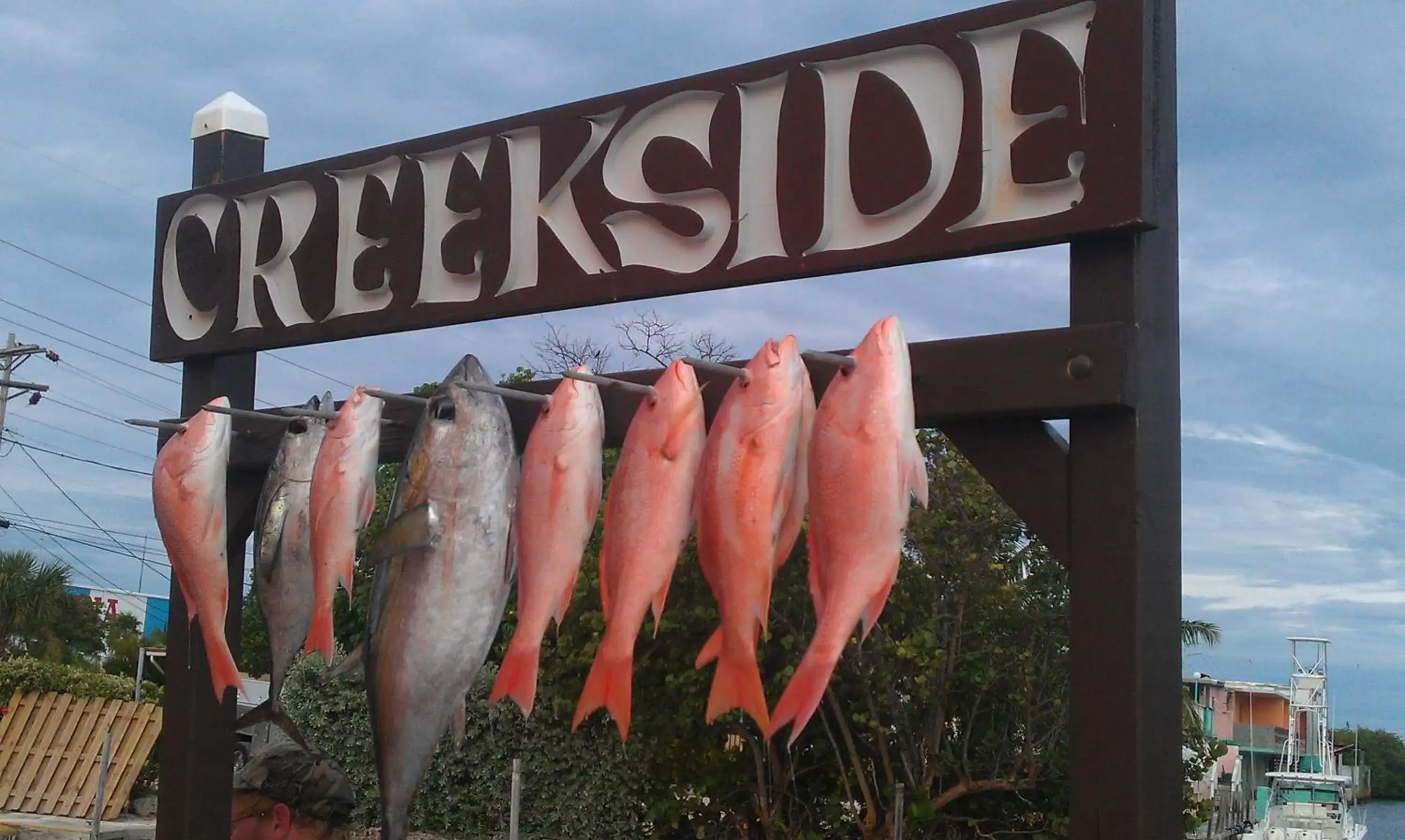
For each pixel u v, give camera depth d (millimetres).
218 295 3742
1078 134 2268
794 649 7043
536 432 2463
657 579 2273
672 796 8922
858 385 2109
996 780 7301
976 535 7035
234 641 3693
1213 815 10078
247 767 3559
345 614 11195
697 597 7109
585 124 2982
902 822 6793
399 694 2502
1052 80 2311
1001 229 2342
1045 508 2299
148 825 12359
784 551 2252
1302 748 25250
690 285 2764
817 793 8359
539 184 3072
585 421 2436
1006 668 7156
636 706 7777
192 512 3074
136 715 13172
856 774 7809
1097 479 2223
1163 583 2207
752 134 2723
